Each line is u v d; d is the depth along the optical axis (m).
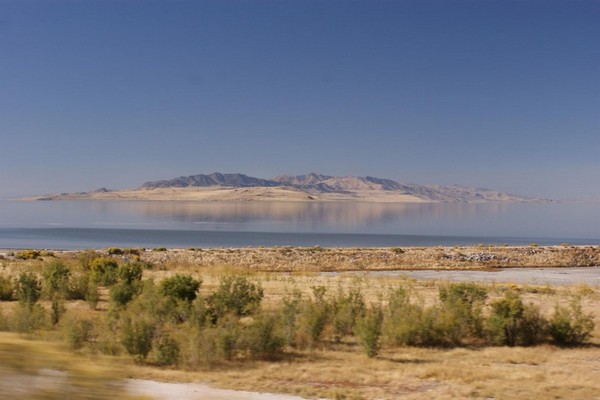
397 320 17.92
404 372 13.37
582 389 12.00
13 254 52.69
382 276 43.50
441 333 17.33
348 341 17.20
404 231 162.25
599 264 55.94
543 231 175.25
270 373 12.96
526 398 11.23
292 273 42.66
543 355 15.80
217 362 14.00
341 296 21.36
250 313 19.28
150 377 12.02
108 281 29.83
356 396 11.04
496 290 29.73
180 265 48.91
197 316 17.55
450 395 11.34
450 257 55.75
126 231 142.38
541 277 44.94
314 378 12.66
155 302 18.50
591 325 18.19
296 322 17.36
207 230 150.88
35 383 3.75
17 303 22.17
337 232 150.75
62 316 18.41
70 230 145.25
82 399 3.74
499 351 16.31
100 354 13.41
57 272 28.06
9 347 3.82
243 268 48.84
